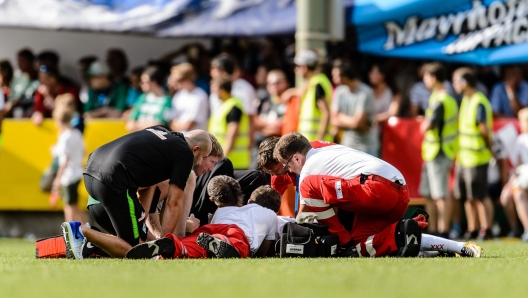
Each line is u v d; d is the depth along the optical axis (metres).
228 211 22.34
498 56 38.81
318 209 21.70
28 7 42.81
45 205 42.56
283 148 21.97
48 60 44.78
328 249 21.48
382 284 14.52
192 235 21.67
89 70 43.91
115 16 42.28
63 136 39.19
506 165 39.59
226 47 44.19
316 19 37.19
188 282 15.04
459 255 22.45
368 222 21.92
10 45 48.94
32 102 44.97
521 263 19.53
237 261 19.61
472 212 38.44
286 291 13.59
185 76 38.47
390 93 40.50
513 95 40.97
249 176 25.22
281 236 21.62
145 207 22.70
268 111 40.28
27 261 20.88
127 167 21.27
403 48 39.44
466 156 38.00
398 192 21.56
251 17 41.06
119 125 41.50
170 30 41.72
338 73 36.97
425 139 38.16
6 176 42.56
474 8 38.97
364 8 39.44
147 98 39.44
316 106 36.78
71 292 13.88
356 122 36.97
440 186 37.75
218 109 37.66
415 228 21.19
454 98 38.53
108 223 22.59
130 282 15.13
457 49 39.03
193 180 22.64
